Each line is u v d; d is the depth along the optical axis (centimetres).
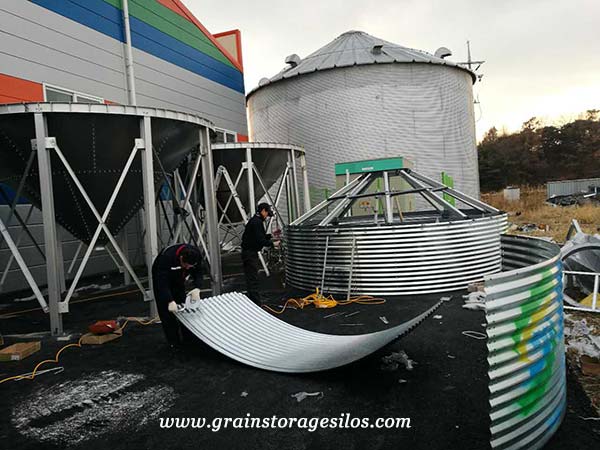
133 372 439
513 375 241
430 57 1931
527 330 251
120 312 730
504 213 841
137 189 720
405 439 287
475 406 324
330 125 1836
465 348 443
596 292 584
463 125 1959
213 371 430
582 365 376
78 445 303
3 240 945
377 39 2077
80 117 601
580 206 2614
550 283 278
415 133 1811
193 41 1452
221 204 1275
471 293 651
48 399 384
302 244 801
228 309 556
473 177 2053
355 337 471
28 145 617
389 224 723
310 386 377
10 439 317
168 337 511
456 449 272
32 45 923
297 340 495
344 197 853
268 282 923
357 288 732
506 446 240
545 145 5391
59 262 918
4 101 865
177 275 529
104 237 755
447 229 715
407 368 398
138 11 1222
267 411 337
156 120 661
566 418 303
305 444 288
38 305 830
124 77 1162
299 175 1894
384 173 862
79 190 650
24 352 505
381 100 1791
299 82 1888
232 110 1655
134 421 335
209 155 780
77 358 494
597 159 5125
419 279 707
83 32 1047
